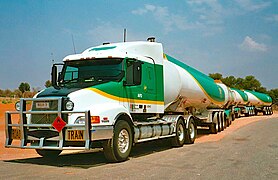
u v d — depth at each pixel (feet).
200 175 25.89
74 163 31.60
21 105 30.12
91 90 30.50
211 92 65.82
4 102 126.72
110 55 34.06
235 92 115.96
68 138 28.25
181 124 46.75
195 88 55.21
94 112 29.12
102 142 30.89
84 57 34.81
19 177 24.56
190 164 30.99
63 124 28.25
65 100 28.76
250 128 80.59
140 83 33.81
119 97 33.19
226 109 90.94
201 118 65.31
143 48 39.37
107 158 31.48
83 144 28.68
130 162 32.07
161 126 41.04
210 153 38.70
